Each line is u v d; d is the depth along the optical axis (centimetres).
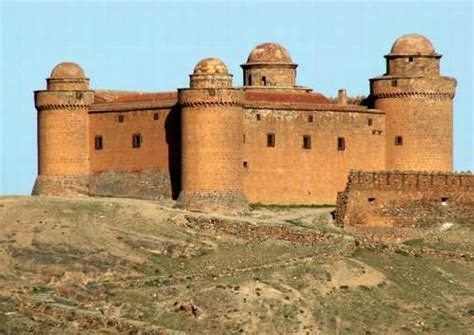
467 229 19650
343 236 19075
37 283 17950
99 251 18462
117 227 18975
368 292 17712
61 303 17350
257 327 16788
